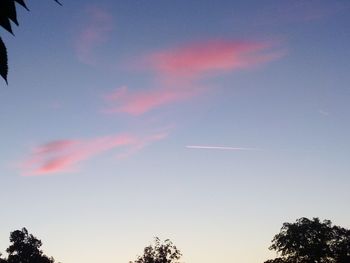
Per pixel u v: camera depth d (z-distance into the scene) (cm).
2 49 194
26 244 9269
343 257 8388
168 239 9325
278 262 8900
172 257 9162
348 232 8669
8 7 191
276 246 9019
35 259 9162
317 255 8438
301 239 8650
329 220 8831
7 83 193
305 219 8962
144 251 9231
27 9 194
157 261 9062
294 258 8750
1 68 193
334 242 8694
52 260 9569
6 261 9050
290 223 9019
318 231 8612
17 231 9375
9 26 192
